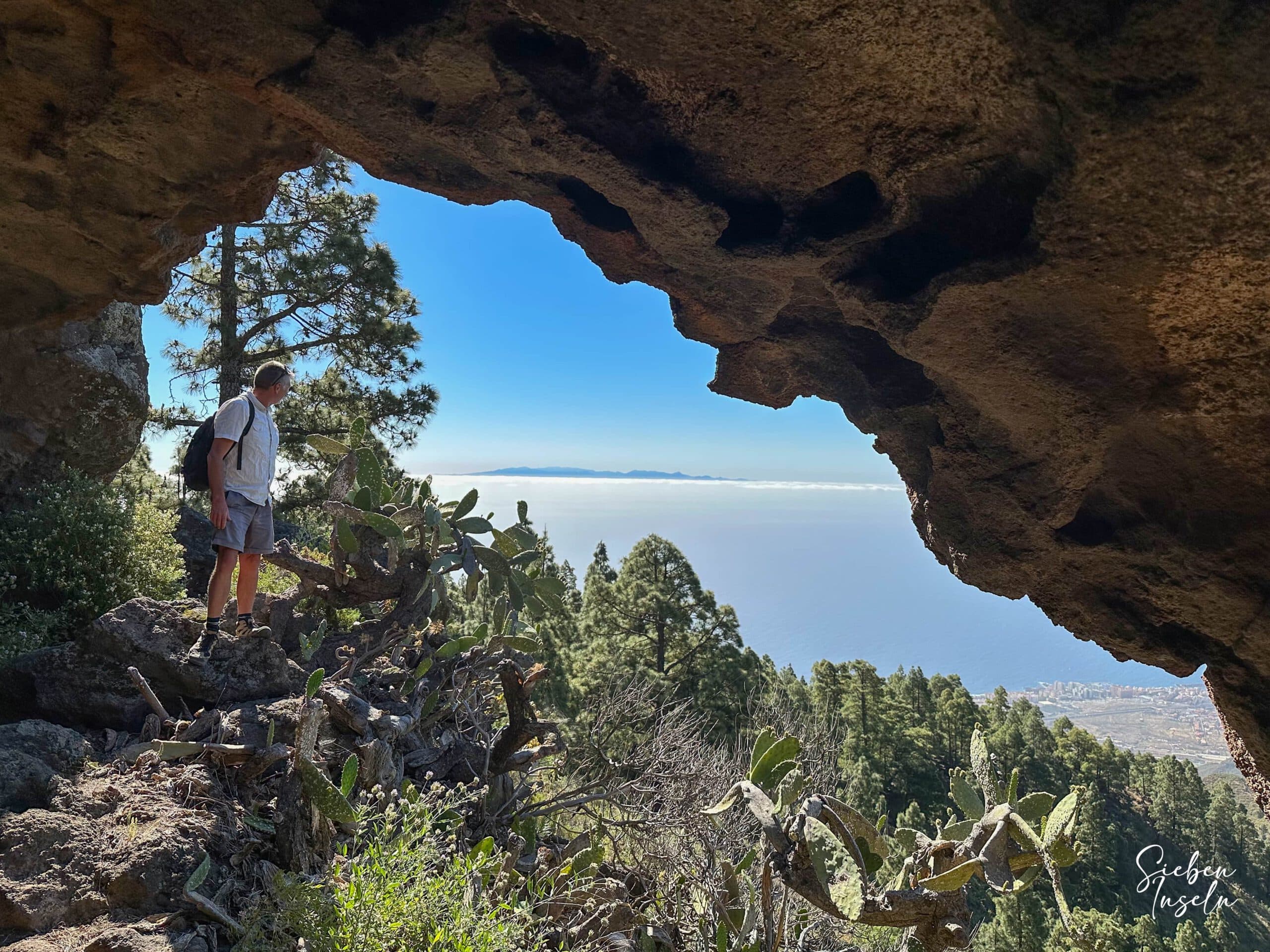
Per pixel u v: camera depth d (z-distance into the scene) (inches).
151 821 122.7
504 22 117.1
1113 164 100.7
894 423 173.6
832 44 106.1
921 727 1624.0
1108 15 89.5
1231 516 138.8
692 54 113.8
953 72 105.0
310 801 129.5
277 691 172.4
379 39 118.0
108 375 321.4
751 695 414.6
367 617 260.1
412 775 183.0
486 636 221.0
